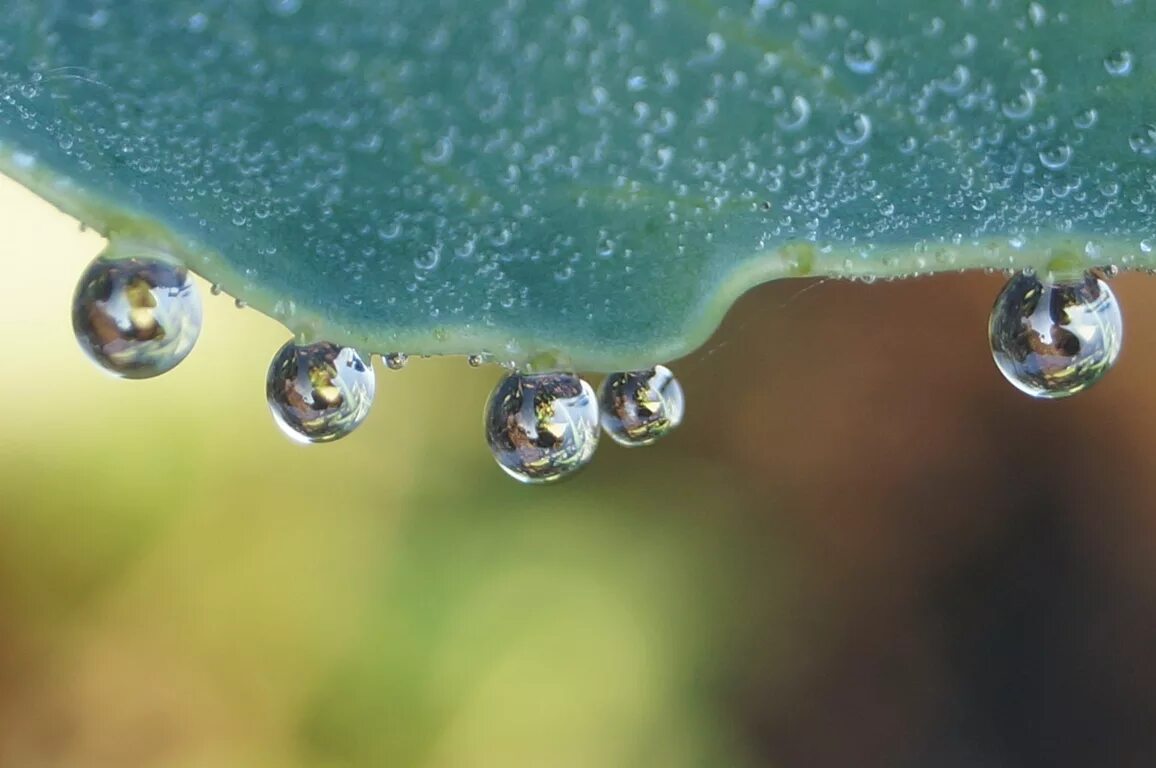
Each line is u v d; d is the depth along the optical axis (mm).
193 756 129
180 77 71
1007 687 128
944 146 71
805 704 131
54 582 130
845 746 129
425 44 71
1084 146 71
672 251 72
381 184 71
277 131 71
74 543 131
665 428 82
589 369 72
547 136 72
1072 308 79
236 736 130
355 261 71
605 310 72
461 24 71
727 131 72
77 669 130
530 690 131
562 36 71
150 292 77
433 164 71
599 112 72
